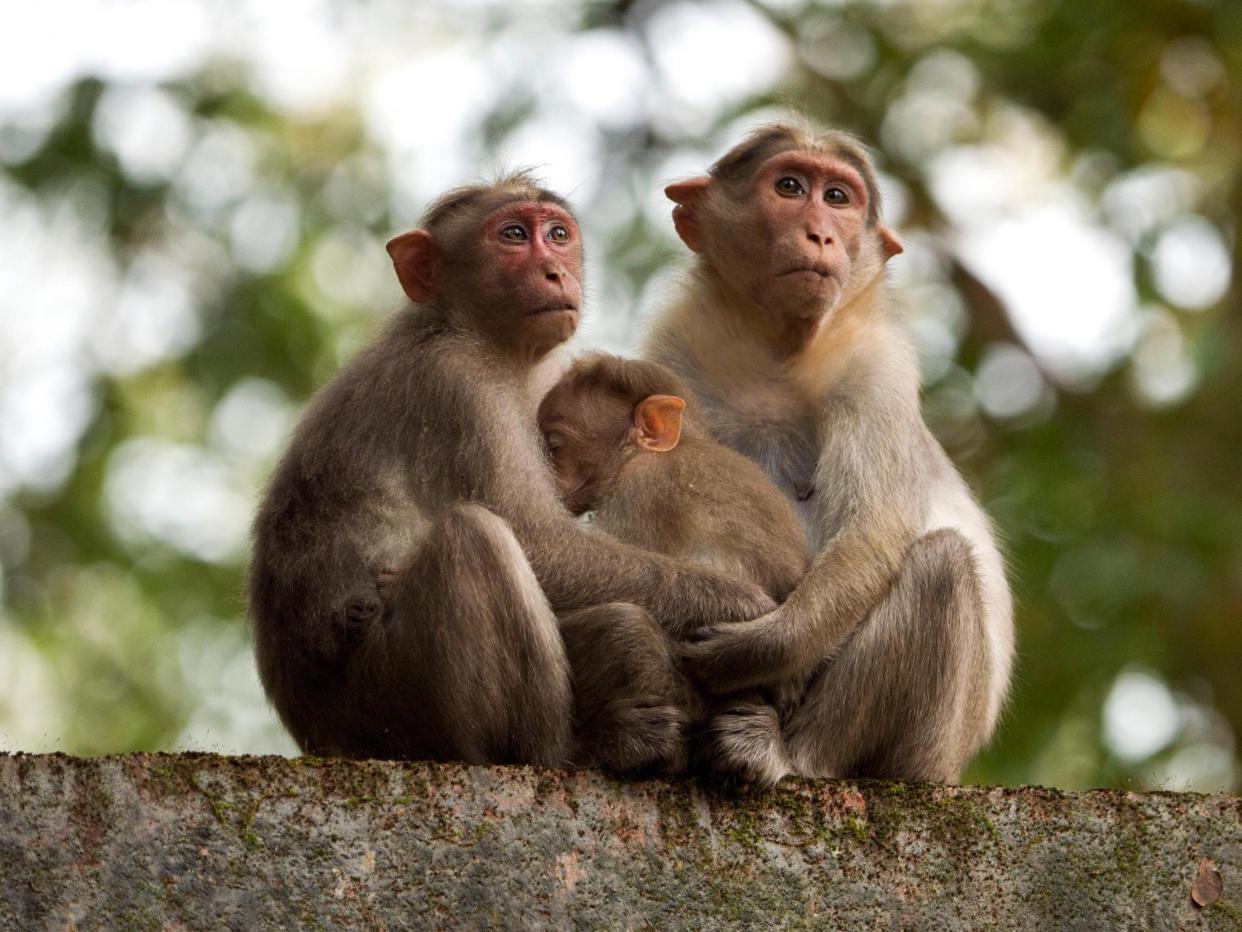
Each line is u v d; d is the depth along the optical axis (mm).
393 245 13992
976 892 11320
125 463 29203
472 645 11867
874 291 15133
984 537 15023
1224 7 27656
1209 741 24828
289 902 10336
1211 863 11484
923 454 14586
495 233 13812
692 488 13258
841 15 29641
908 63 29125
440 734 12070
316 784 10555
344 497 13117
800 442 14805
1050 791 11555
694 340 15172
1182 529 25312
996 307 28859
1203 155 28422
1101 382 27703
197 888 10227
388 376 13406
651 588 12617
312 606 12898
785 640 12617
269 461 28641
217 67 31188
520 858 10789
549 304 13641
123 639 28250
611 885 10930
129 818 10227
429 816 10688
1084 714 24359
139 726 27109
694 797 11281
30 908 9992
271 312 29531
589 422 13602
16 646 28156
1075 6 28453
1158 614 24922
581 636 12078
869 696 13125
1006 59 28750
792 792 11391
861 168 15359
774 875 11164
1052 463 26812
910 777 13125
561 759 12008
